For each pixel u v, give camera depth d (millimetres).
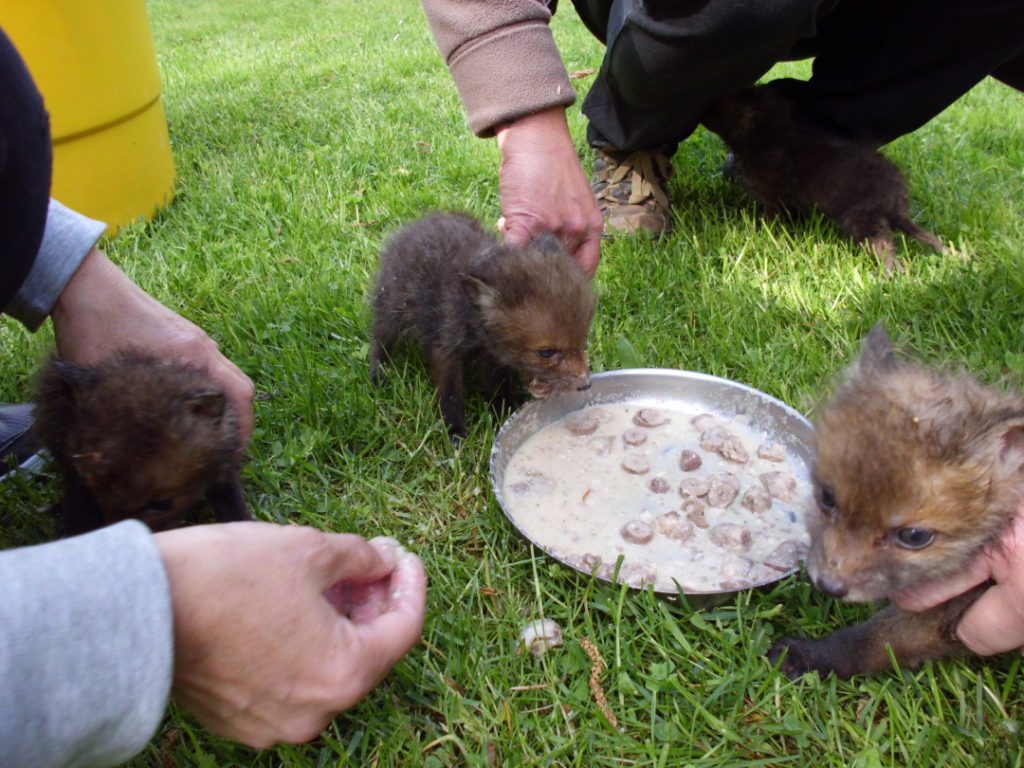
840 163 744
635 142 770
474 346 579
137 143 851
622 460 514
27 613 200
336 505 478
